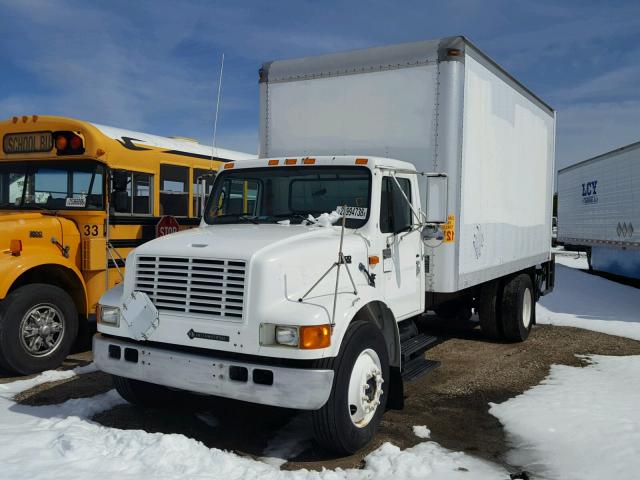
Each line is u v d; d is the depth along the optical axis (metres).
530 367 7.41
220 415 5.45
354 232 5.25
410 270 5.91
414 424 5.32
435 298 7.02
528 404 5.80
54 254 7.09
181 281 4.57
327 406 4.28
